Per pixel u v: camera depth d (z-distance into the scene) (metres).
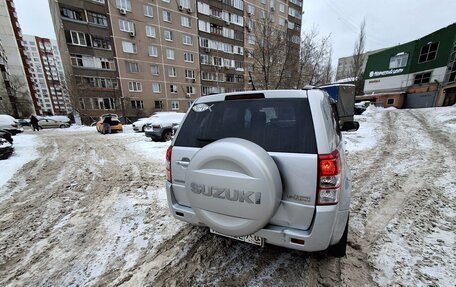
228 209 1.48
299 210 1.46
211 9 30.50
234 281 1.74
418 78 20.06
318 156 1.40
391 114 14.95
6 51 41.44
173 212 2.00
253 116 1.70
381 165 4.86
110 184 4.28
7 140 7.38
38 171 5.32
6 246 2.34
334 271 1.80
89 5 22.17
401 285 1.63
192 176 1.60
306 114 1.52
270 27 13.20
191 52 29.81
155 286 1.72
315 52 14.16
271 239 1.55
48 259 2.11
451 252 1.98
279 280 1.72
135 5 24.84
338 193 1.44
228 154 1.43
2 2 40.56
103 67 24.12
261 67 13.79
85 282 1.79
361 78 28.77
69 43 21.89
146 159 6.38
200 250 2.14
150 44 26.52
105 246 2.28
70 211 3.13
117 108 25.41
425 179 3.88
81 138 12.03
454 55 17.09
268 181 1.35
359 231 2.37
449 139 7.11
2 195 3.79
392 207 2.90
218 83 32.50
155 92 27.75
